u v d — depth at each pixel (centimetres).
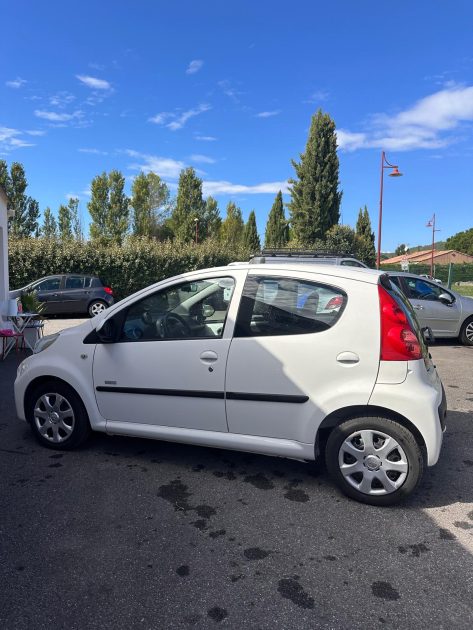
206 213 5991
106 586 248
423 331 408
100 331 394
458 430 489
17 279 1756
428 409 318
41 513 318
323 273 350
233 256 2677
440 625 223
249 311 357
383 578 256
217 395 361
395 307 329
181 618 227
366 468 331
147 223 5734
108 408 401
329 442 338
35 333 930
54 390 417
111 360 395
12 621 224
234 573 260
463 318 998
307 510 327
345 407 330
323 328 337
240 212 7244
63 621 224
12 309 853
